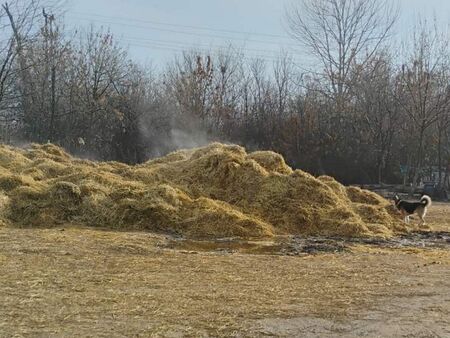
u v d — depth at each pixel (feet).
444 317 17.07
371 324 16.31
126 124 110.42
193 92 117.29
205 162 44.06
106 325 15.76
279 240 34.50
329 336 15.23
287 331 15.60
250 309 17.67
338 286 21.26
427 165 108.68
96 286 20.38
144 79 122.21
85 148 105.91
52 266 23.54
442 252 31.42
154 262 25.46
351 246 32.94
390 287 21.21
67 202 37.55
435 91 102.06
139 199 38.22
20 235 30.94
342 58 129.49
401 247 33.47
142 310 17.33
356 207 43.42
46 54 99.66
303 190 41.04
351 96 117.60
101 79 110.63
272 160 45.96
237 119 117.80
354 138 110.01
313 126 111.24
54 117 101.65
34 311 16.88
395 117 108.27
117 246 28.99
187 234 35.35
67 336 14.73
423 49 102.06
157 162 51.67
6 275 21.45
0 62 105.60
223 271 23.86
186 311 17.33
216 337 14.99
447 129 106.83
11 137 100.12
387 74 115.85
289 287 20.95
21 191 37.91
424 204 45.88
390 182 109.09
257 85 120.98
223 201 40.63
